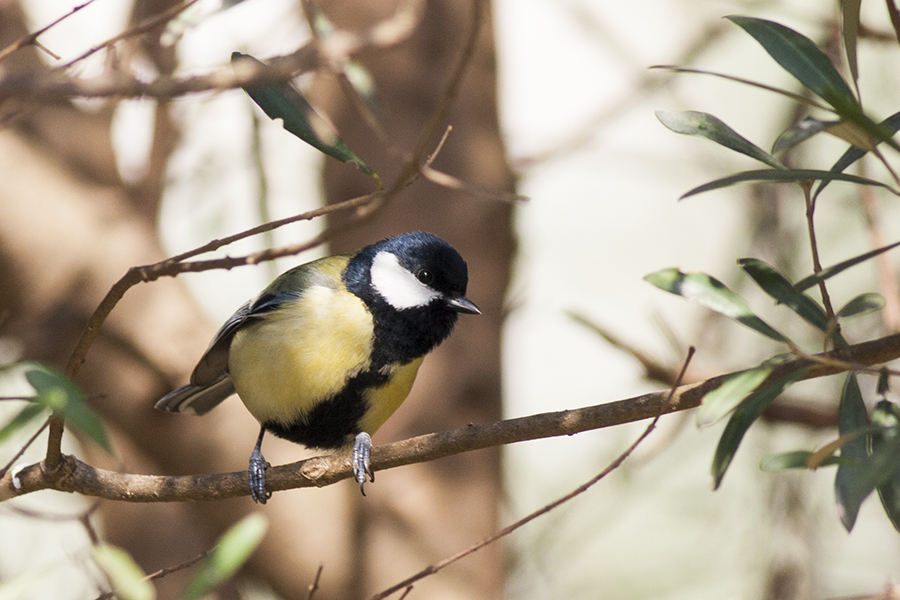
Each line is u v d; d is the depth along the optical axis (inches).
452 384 379.2
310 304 276.4
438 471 375.2
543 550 478.6
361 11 375.6
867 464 137.2
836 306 452.8
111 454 129.6
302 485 231.5
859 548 449.4
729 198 536.4
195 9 209.5
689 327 502.3
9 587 159.3
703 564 488.4
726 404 160.6
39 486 210.5
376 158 383.9
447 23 395.9
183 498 222.8
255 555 366.6
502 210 396.5
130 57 228.8
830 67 167.2
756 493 450.6
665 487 507.5
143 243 362.9
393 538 364.5
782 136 177.8
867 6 476.1
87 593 318.0
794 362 177.6
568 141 479.5
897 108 468.8
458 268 296.2
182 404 325.1
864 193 310.7
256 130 242.8
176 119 419.5
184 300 364.5
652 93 498.9
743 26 171.8
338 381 274.7
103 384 350.6
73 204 357.1
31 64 356.2
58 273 350.3
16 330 348.2
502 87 474.9
